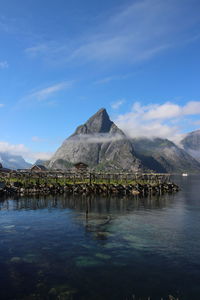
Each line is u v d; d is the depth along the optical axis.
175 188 128.88
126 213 54.94
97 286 21.52
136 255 28.27
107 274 23.67
